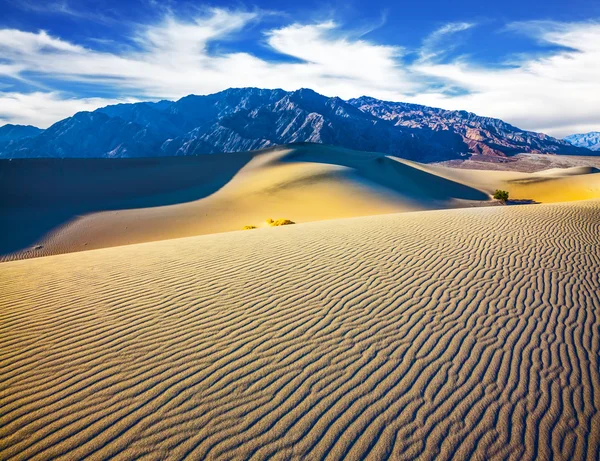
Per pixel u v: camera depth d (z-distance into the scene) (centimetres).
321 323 610
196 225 3569
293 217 3978
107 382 462
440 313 650
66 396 438
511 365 515
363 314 642
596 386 479
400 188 6103
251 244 1124
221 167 6919
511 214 1507
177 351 529
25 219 3791
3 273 896
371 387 463
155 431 389
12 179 5241
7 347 540
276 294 721
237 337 567
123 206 4522
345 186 5312
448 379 483
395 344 555
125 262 962
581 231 1203
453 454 376
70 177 5662
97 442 375
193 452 366
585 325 623
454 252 980
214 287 760
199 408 421
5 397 436
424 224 1335
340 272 838
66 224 3606
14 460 354
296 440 384
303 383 466
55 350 532
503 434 402
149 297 714
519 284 778
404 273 830
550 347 561
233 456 363
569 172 8838
